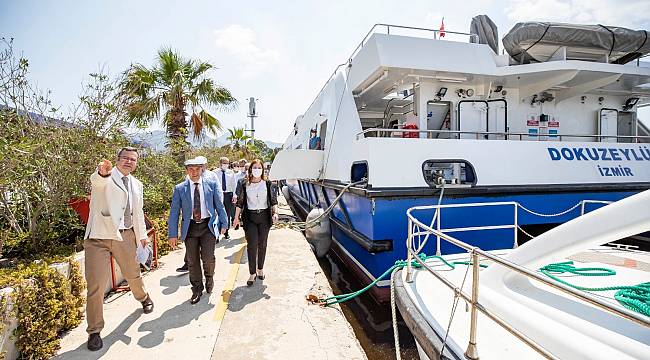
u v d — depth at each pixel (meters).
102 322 2.96
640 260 3.61
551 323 2.14
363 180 5.43
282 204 17.25
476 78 6.27
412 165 5.12
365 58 6.30
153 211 6.37
